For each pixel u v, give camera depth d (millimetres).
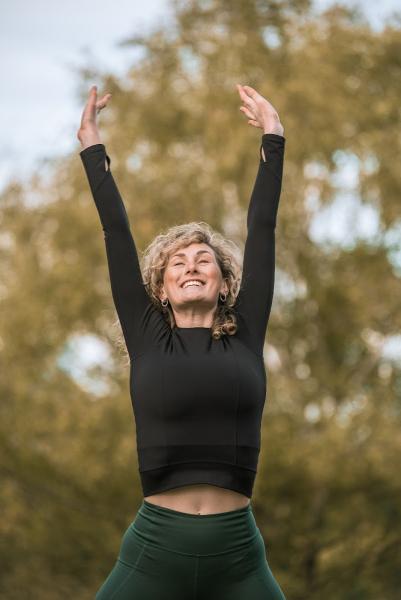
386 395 15391
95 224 15383
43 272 15914
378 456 13641
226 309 4082
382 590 14805
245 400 3789
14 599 15836
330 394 15523
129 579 3670
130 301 4000
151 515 3703
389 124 15703
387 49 15820
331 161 15469
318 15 16781
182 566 3621
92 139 4230
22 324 15609
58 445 14906
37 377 15695
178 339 3912
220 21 16719
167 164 15578
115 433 14586
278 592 3725
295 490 13742
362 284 15469
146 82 16672
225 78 15977
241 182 15062
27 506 15328
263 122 4398
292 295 15961
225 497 3711
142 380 3811
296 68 15648
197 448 3705
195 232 4184
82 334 15930
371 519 14125
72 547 15039
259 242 4188
